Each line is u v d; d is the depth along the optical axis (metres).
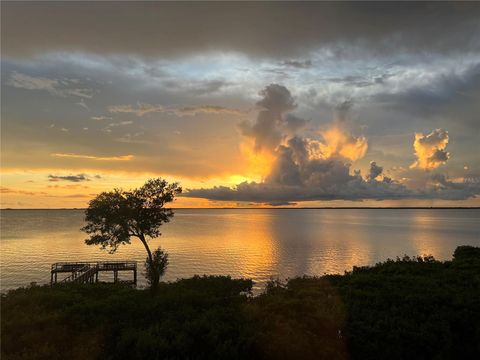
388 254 88.06
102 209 24.28
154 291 22.05
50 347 10.89
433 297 15.29
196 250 96.12
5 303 17.08
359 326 11.72
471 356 11.41
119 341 11.05
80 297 19.28
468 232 158.00
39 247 103.31
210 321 12.20
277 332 10.95
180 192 25.77
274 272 65.31
